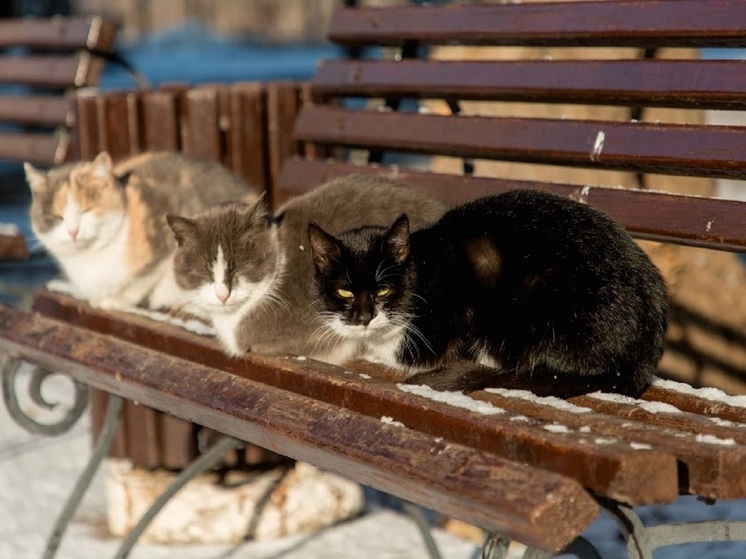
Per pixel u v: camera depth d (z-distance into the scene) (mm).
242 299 3332
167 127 4773
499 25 3816
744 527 2492
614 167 3336
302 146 4875
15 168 12102
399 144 4043
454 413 2500
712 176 3080
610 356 2822
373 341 3287
